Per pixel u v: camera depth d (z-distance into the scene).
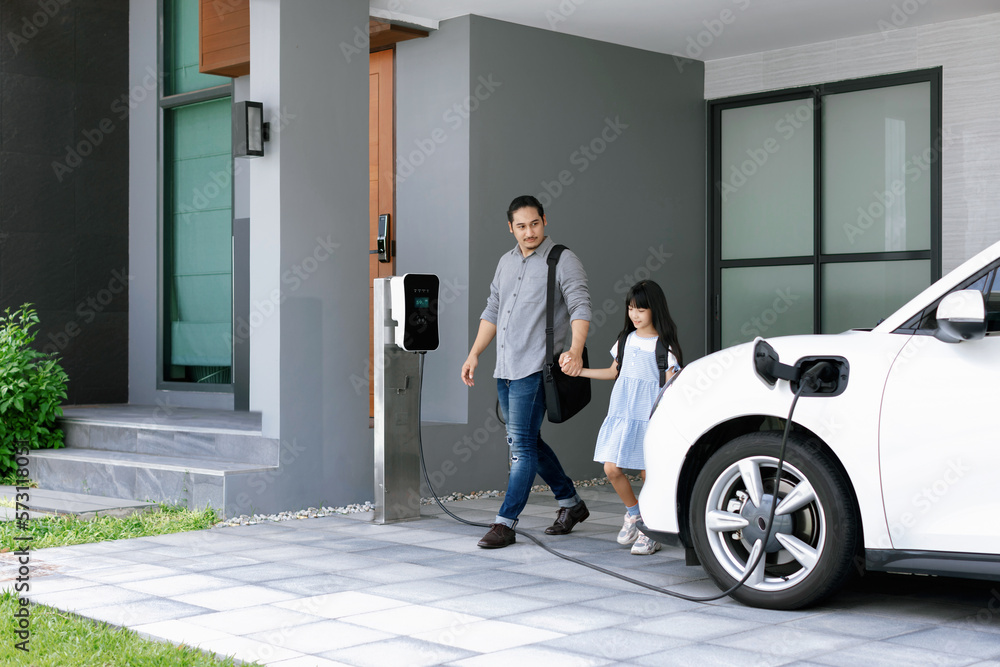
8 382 6.96
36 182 8.73
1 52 8.51
